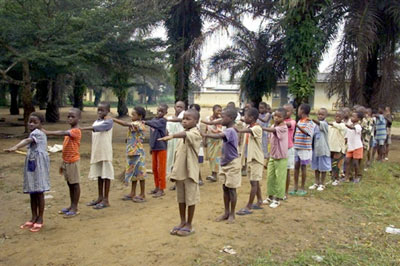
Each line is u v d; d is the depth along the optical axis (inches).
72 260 153.0
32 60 459.5
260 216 212.8
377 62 537.6
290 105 256.1
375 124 386.9
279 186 230.7
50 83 780.0
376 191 272.4
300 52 426.3
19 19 446.6
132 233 182.9
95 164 222.1
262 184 296.8
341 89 503.5
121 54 547.5
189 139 173.2
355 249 168.6
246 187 285.7
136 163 237.5
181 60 520.4
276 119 227.9
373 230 193.2
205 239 176.1
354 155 304.8
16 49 482.3
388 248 170.1
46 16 465.7
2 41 456.1
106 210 221.8
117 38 525.3
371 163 372.5
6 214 211.2
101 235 180.2
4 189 262.2
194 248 165.6
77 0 479.5
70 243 170.4
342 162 308.3
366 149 337.1
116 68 603.8
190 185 178.7
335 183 294.2
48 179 187.8
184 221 185.5
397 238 182.2
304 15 424.2
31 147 183.5
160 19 521.3
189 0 526.0
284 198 249.8
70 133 199.0
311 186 282.8
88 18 468.8
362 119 329.1
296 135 265.9
